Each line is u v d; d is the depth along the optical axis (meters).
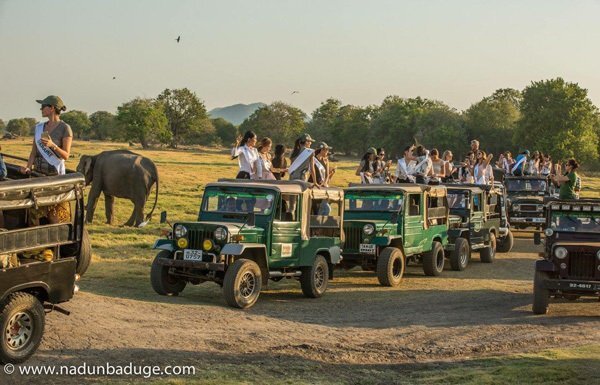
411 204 16.36
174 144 147.62
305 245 13.27
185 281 12.88
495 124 123.75
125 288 12.99
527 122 105.38
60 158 10.23
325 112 194.12
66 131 10.33
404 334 10.77
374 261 15.78
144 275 14.52
